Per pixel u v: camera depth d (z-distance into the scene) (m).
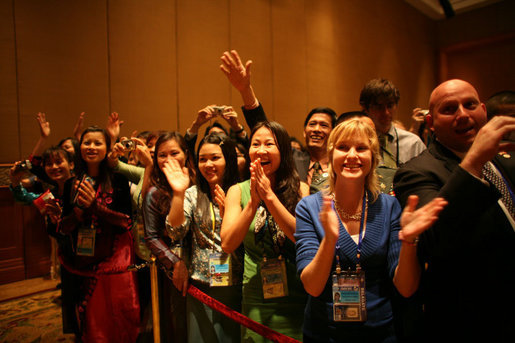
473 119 1.32
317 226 1.36
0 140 4.20
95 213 2.31
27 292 4.04
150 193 2.21
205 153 2.16
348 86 8.79
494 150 1.07
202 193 2.18
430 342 1.31
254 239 1.82
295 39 7.57
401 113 10.35
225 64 2.56
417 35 11.01
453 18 11.43
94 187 2.41
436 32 11.82
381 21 9.70
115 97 5.05
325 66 8.21
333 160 1.37
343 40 8.66
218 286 2.02
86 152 2.40
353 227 1.37
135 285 2.39
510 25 10.27
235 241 1.68
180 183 1.95
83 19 4.76
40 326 3.21
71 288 2.73
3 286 4.19
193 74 5.91
